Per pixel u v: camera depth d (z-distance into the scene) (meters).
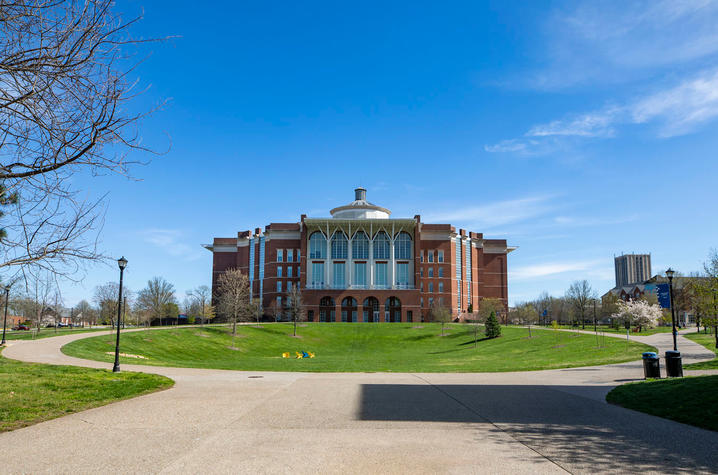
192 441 9.83
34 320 65.06
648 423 11.68
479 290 114.69
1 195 8.59
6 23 7.48
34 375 19.70
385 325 89.25
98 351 40.91
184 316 112.12
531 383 20.41
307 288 99.50
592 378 22.23
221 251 115.19
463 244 111.06
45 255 8.76
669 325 103.31
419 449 9.22
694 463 8.25
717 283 38.62
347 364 36.38
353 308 101.00
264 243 108.06
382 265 102.38
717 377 16.53
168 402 14.87
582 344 48.19
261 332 76.81
